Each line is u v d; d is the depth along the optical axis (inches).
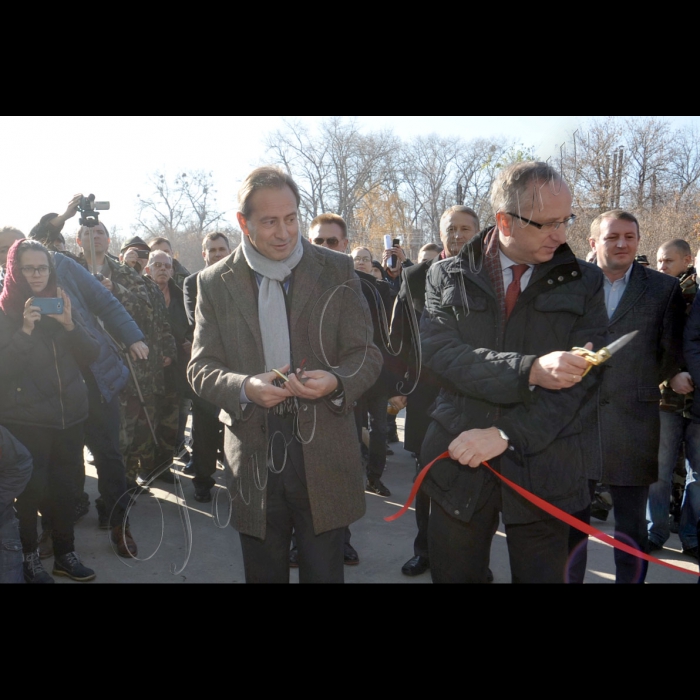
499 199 73.0
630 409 116.5
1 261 138.4
